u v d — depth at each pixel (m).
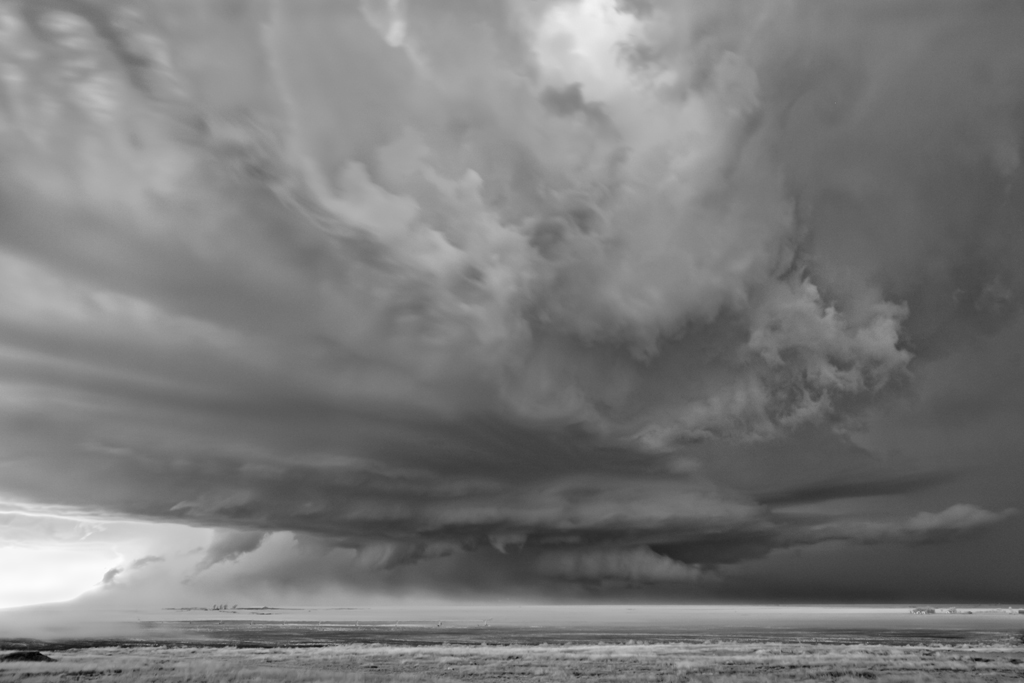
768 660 45.94
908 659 46.94
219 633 78.81
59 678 33.91
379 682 34.00
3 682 32.75
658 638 75.25
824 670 40.50
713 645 60.88
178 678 34.00
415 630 91.19
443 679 35.44
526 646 59.94
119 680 33.28
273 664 41.94
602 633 86.56
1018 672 40.66
